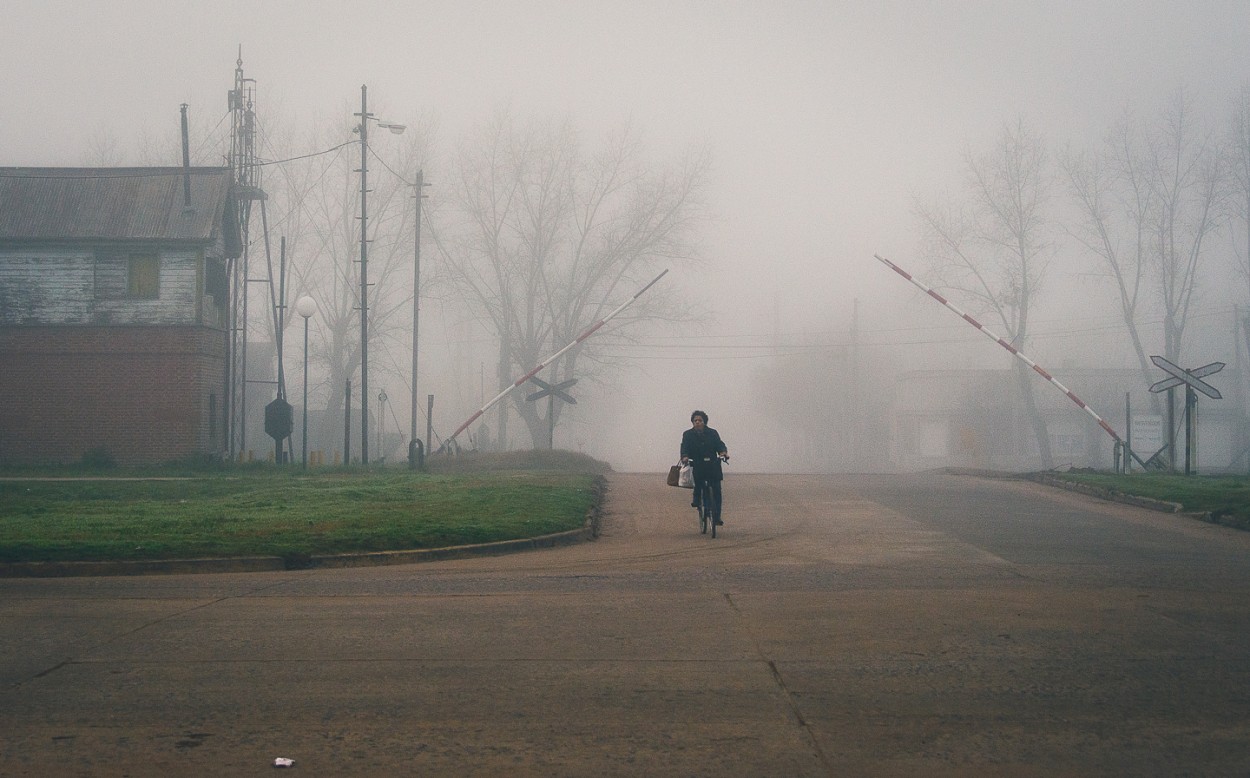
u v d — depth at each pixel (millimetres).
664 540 15898
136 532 14641
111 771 5223
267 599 10297
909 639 8109
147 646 8047
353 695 6609
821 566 12500
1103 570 11977
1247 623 8688
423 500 19375
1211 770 5172
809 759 5352
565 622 8930
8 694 6641
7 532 14570
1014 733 5762
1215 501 19453
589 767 5254
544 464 36562
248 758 5422
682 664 7363
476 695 6594
